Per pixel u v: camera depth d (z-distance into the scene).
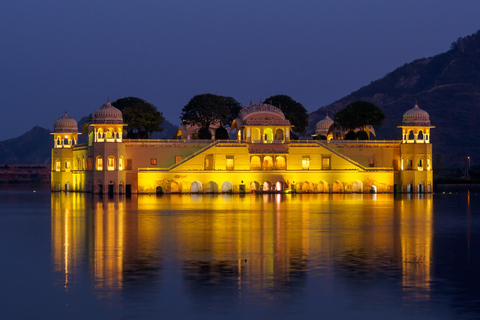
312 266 42.19
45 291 35.44
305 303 33.12
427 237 57.31
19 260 44.38
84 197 125.75
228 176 141.88
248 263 43.19
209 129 173.25
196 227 64.56
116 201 110.25
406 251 48.69
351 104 165.25
